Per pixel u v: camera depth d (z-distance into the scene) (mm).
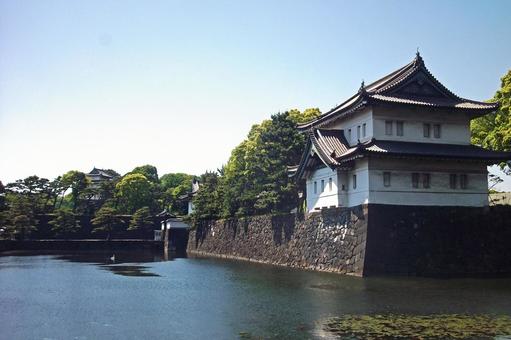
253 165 64125
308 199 50094
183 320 22578
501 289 30203
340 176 43094
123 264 56094
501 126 49125
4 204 91812
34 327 21406
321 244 43312
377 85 47906
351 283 33125
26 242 83938
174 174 148875
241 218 64375
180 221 90188
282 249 51250
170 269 49094
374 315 22594
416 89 43938
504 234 39875
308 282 34719
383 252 36625
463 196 41406
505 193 57625
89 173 152250
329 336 18781
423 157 39375
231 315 23516
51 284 36688
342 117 47062
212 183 86062
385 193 39344
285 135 60719
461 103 43906
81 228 96625
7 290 33406
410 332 19219
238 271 45656
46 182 99438
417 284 32469
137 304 27219
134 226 96375
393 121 42375
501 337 18406
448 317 21984
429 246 37656
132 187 111125
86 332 20406
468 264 37969
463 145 43688
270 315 23234
